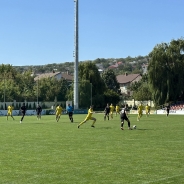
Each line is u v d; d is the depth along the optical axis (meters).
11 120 51.81
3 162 15.55
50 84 88.38
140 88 117.69
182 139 24.34
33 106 80.56
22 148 19.91
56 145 21.17
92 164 15.07
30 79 109.31
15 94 80.69
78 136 26.48
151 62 84.81
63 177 12.70
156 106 84.94
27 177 12.72
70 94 88.31
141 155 17.38
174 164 15.06
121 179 12.39
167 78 83.94
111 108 55.28
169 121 47.56
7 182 11.99
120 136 26.42
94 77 102.81
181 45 85.25
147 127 35.91
